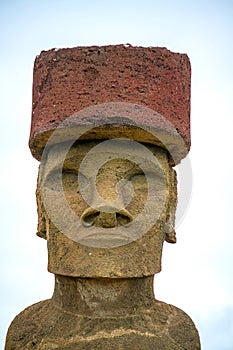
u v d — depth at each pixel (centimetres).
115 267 282
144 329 289
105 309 294
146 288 311
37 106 293
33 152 315
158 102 277
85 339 279
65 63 278
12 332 314
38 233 322
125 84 271
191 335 304
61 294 311
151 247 295
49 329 297
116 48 275
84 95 271
